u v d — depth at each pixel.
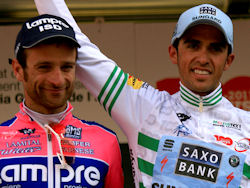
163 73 13.85
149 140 7.37
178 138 7.32
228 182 7.15
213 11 7.44
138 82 7.78
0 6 12.36
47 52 6.73
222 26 7.29
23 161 6.90
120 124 7.61
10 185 6.78
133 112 7.49
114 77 7.65
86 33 13.66
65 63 6.85
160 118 7.45
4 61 13.80
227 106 7.75
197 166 7.19
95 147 7.29
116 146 7.55
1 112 13.84
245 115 7.67
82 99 13.89
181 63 7.51
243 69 13.77
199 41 7.34
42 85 6.81
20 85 13.87
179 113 7.55
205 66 7.32
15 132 7.17
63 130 7.31
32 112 7.20
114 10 12.89
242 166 7.24
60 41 6.78
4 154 6.91
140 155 7.38
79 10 12.77
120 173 7.60
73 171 7.00
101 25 13.62
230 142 7.36
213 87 7.61
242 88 13.80
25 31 6.95
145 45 13.80
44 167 6.95
